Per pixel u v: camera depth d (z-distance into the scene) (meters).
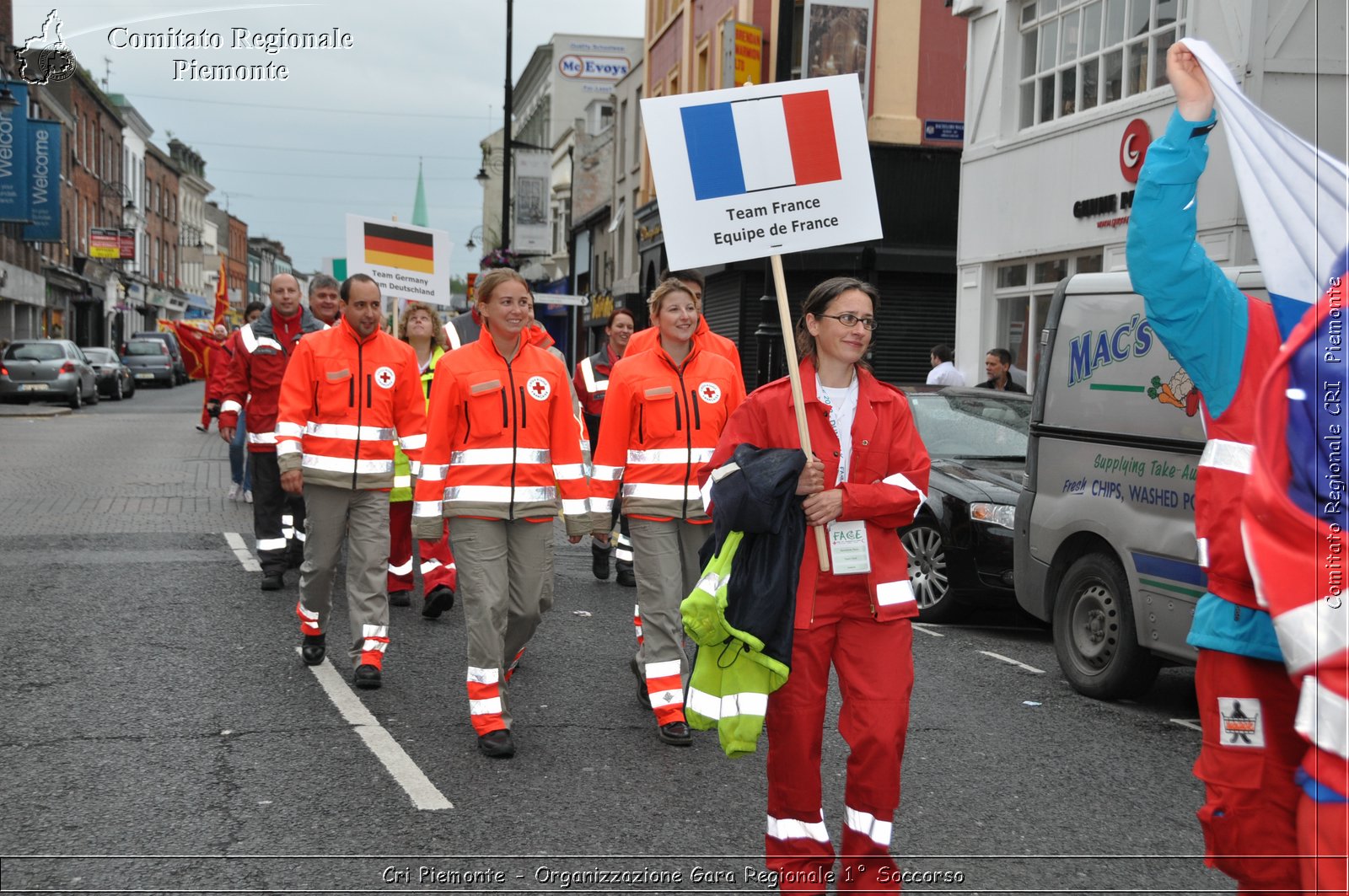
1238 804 3.23
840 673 3.68
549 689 6.37
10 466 17.02
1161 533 5.97
